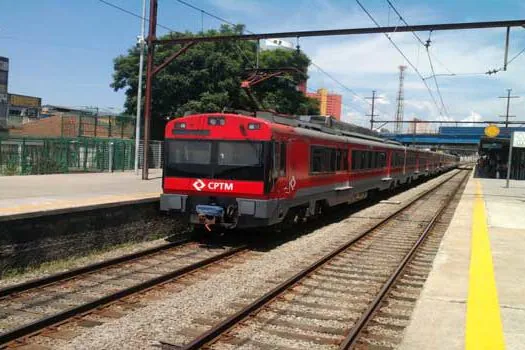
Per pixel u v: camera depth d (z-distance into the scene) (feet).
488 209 62.64
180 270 30.22
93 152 93.15
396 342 20.16
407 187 115.55
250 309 23.15
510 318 20.53
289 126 43.01
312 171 47.85
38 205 35.22
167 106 127.54
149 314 22.98
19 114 205.46
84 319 22.12
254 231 46.73
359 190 67.10
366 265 34.45
